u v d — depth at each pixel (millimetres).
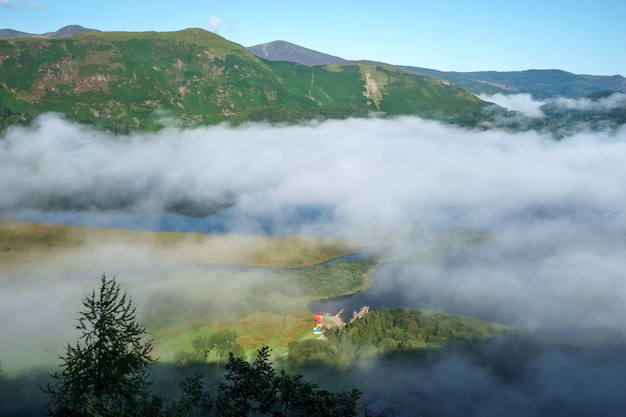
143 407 44344
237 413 44594
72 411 42500
